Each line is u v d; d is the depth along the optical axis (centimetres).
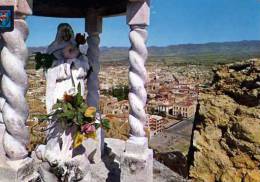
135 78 591
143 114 598
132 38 587
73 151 621
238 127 797
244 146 782
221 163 803
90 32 780
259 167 762
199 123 874
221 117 844
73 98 592
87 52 777
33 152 718
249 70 862
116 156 805
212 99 874
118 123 1169
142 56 591
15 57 491
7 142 505
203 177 817
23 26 497
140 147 590
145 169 585
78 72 629
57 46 626
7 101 500
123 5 757
